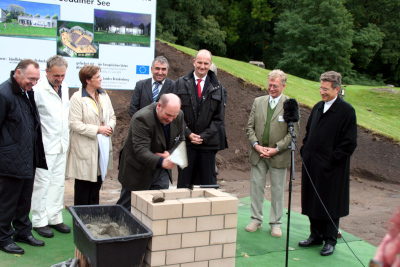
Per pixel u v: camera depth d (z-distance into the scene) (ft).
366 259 13.89
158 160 10.84
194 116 15.20
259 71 41.50
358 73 99.55
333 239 14.34
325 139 14.08
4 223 11.95
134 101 16.46
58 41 22.22
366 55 97.50
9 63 21.42
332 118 14.06
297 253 14.05
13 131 11.51
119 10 23.29
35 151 12.55
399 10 102.37
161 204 8.89
